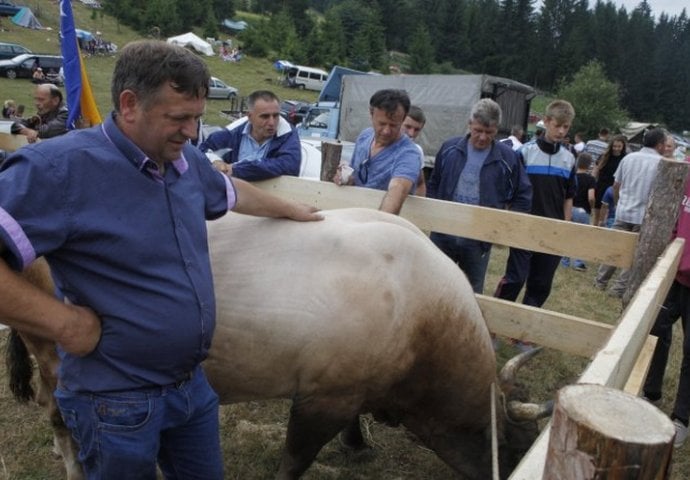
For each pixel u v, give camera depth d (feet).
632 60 313.53
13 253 5.00
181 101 5.45
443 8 336.70
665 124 311.27
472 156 14.85
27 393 10.19
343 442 12.25
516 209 15.25
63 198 5.26
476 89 52.65
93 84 110.63
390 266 8.39
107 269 5.59
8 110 54.19
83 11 206.90
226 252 8.41
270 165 13.67
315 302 8.08
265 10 330.95
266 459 11.92
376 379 8.57
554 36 336.70
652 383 14.23
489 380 9.32
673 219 10.41
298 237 8.46
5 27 157.89
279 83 174.81
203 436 6.77
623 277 24.54
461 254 15.12
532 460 3.96
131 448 5.96
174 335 5.87
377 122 13.05
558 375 16.35
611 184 32.48
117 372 5.81
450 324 8.78
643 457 2.85
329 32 258.98
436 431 9.73
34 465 11.28
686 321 12.91
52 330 5.33
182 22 235.20
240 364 8.36
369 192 12.71
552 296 24.56
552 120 16.65
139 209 5.67
